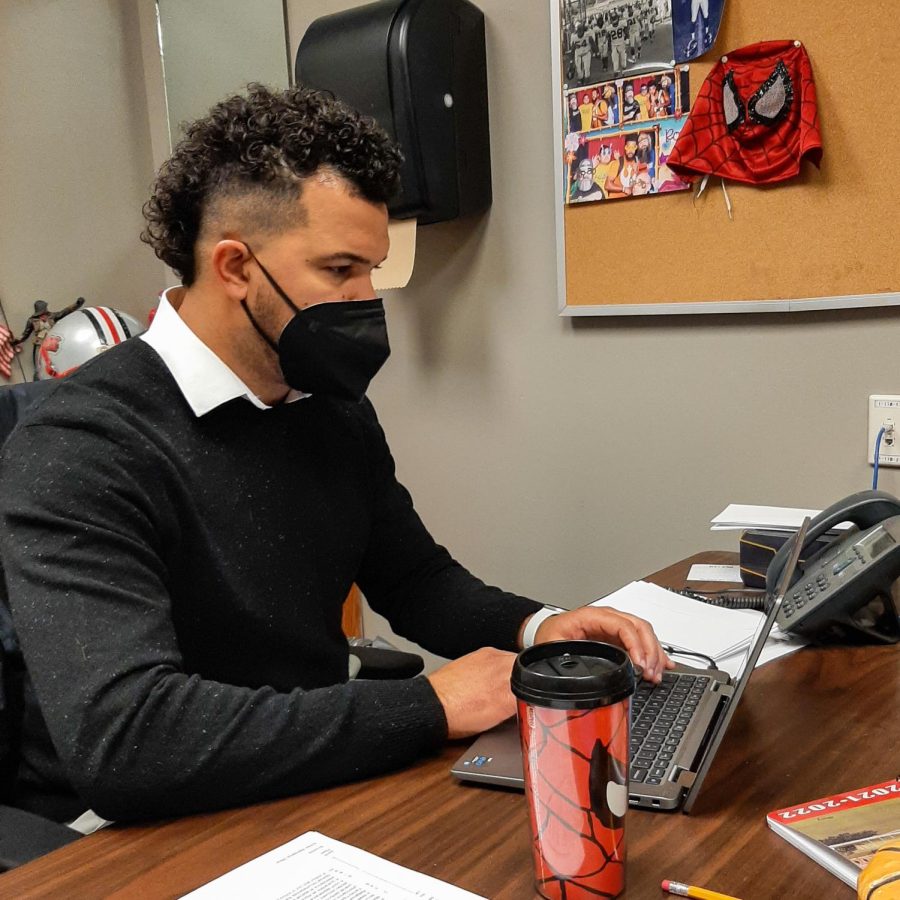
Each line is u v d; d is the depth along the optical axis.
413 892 0.62
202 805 0.78
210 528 1.05
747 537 1.42
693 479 1.81
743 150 1.62
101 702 0.79
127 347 1.07
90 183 2.62
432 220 1.94
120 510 0.93
